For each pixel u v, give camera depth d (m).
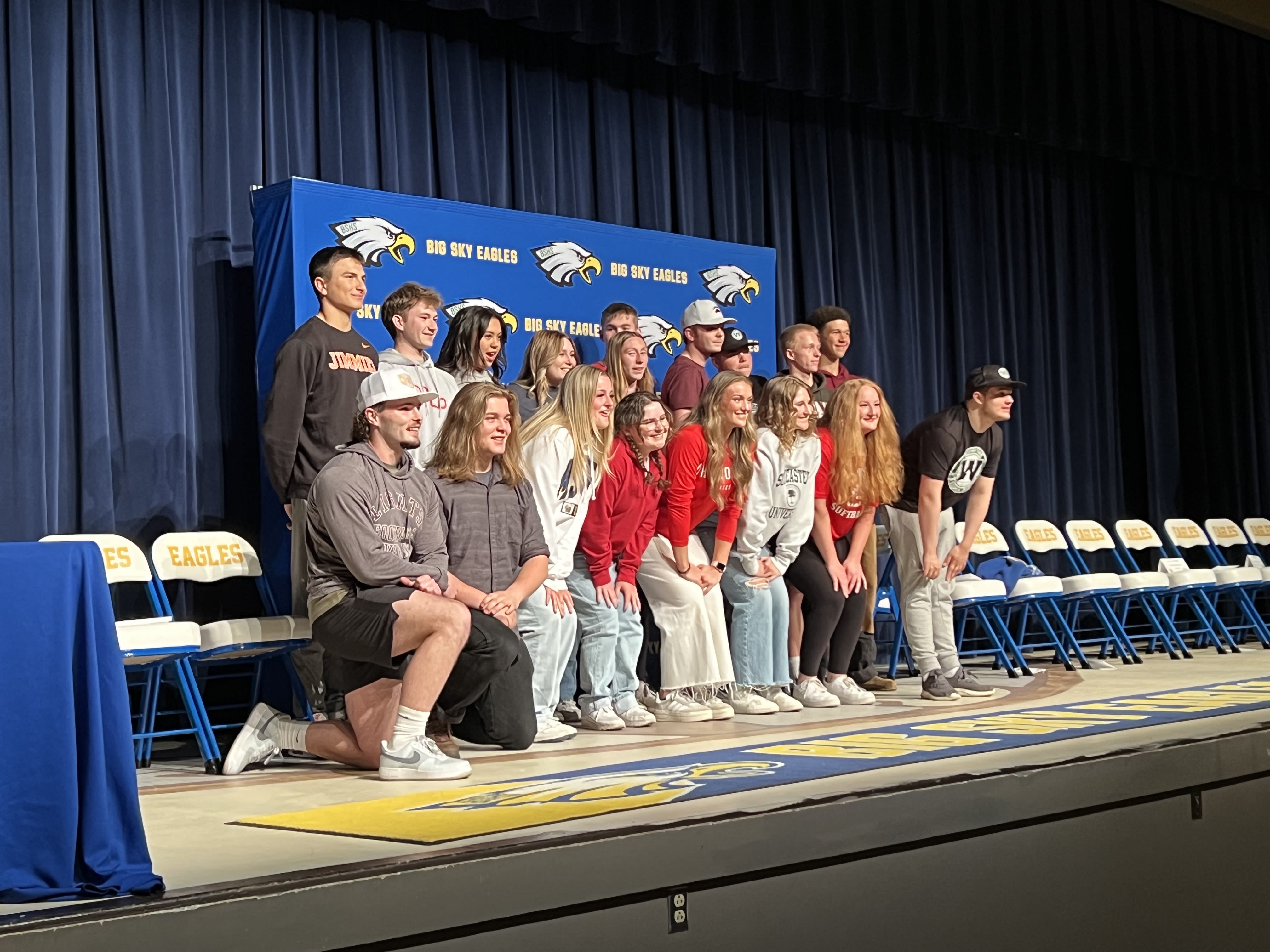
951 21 7.24
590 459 3.92
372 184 5.36
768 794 2.47
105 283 4.64
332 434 4.07
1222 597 8.45
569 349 4.52
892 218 7.30
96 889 1.89
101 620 2.07
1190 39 8.43
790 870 2.33
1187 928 3.09
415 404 3.39
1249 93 8.80
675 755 3.31
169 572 4.13
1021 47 7.50
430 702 3.17
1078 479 8.10
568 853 2.02
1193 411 8.59
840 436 4.64
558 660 3.86
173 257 4.71
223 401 4.89
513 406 3.73
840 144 7.07
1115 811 2.95
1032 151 8.01
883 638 6.86
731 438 4.35
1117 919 2.92
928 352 7.38
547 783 2.84
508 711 3.51
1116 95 7.95
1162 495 8.37
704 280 5.77
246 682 4.97
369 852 2.05
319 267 4.16
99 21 4.63
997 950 2.66
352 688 3.35
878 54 6.87
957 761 2.90
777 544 4.52
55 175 4.46
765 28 6.47
